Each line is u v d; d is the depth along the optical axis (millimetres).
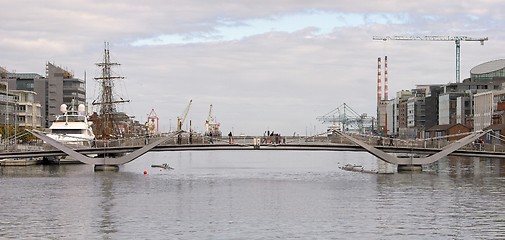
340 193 110875
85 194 108125
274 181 135625
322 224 79312
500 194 108250
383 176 147125
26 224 79125
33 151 149875
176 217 84375
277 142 151625
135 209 91125
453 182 129500
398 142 158875
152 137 164375
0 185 121125
